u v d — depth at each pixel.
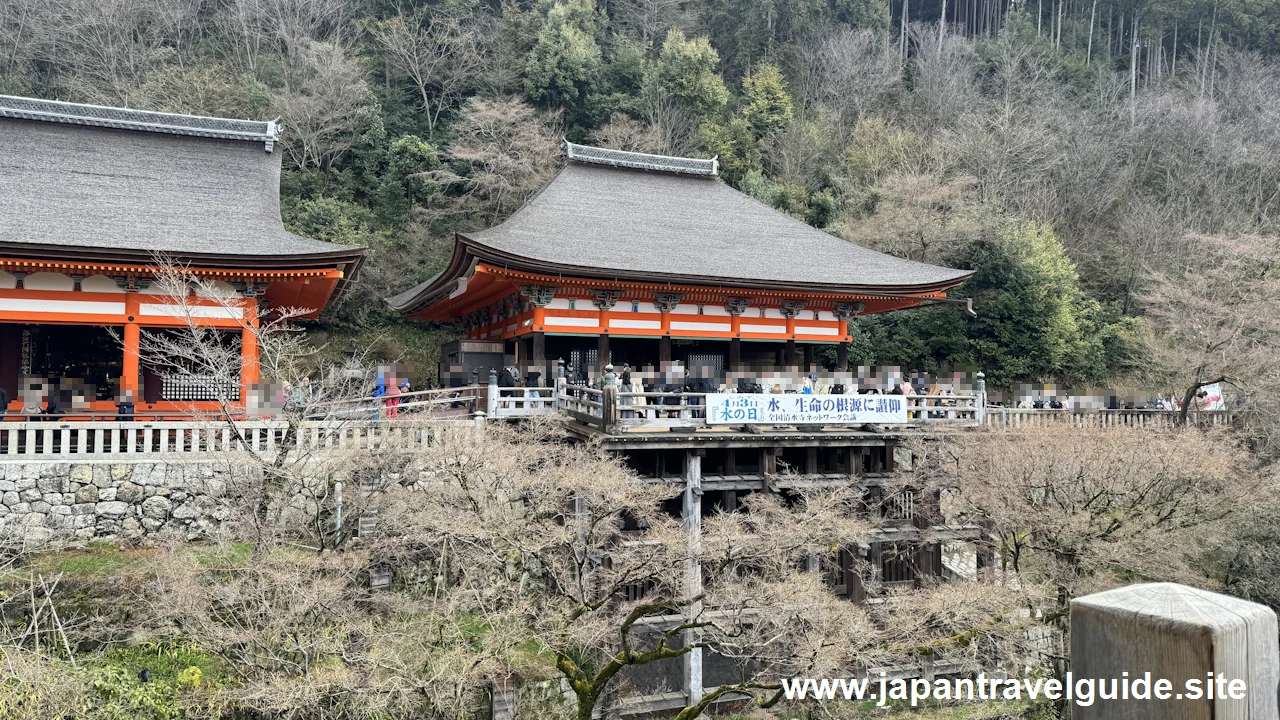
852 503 17.22
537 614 12.62
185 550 14.26
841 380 21.86
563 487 13.72
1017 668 14.44
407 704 11.51
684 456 17.25
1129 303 41.66
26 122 22.58
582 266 20.97
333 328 35.78
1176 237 41.16
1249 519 17.52
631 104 45.28
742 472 20.61
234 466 15.00
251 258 18.17
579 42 45.44
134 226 19.58
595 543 13.87
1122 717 1.59
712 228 28.16
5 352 21.08
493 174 39.78
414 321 37.00
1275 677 1.52
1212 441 18.95
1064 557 15.09
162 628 12.66
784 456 21.06
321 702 11.80
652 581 16.91
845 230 39.06
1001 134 45.88
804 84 54.16
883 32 57.41
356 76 41.62
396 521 14.32
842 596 19.22
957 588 14.36
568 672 12.38
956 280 25.33
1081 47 63.00
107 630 13.05
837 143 49.03
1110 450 15.80
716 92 46.53
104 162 22.31
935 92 52.00
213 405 20.03
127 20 41.50
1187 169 46.91
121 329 22.17
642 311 23.73
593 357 25.59
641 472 19.33
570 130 45.41
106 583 13.73
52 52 39.88
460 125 41.84
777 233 28.86
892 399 18.02
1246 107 52.22
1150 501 16.59
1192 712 1.44
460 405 23.67
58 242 17.92
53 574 13.73
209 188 22.72
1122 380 37.03
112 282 18.56
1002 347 36.12
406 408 20.50
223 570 12.74
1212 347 23.62
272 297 22.78
